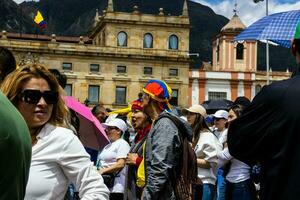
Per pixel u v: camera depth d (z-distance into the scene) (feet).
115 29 252.83
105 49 249.96
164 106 21.74
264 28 36.19
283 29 35.65
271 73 287.07
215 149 28.68
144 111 21.94
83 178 13.41
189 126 20.17
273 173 11.41
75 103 23.94
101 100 249.14
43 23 248.52
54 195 13.33
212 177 29.17
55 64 247.50
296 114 11.17
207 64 350.43
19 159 7.84
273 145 11.50
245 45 307.58
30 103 13.43
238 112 28.99
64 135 13.48
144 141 22.36
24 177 8.18
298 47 12.10
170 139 19.56
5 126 7.68
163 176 19.34
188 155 20.01
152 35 254.68
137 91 252.21
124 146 31.22
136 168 22.06
